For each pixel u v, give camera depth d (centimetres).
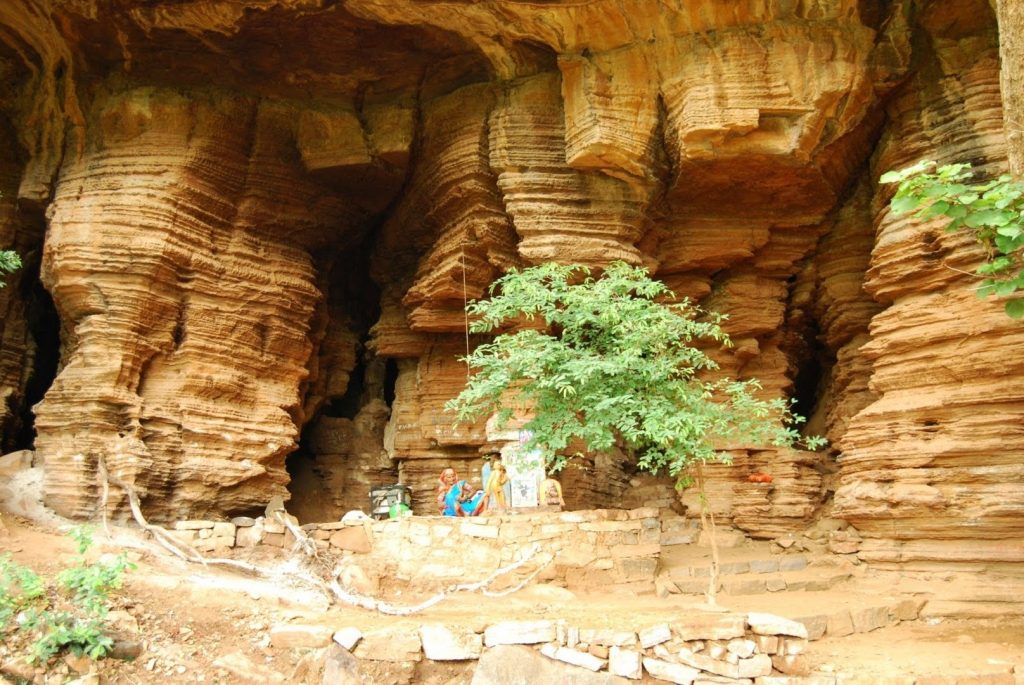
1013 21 811
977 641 1022
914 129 1380
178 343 1402
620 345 1041
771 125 1332
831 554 1351
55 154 1477
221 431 1373
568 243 1423
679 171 1414
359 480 1745
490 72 1495
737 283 1622
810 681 841
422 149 1566
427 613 1021
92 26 1361
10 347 1573
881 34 1356
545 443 1070
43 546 1053
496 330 1580
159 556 1112
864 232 1545
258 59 1452
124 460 1252
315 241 1627
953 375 1228
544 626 877
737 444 1559
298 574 1120
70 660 799
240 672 838
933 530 1206
